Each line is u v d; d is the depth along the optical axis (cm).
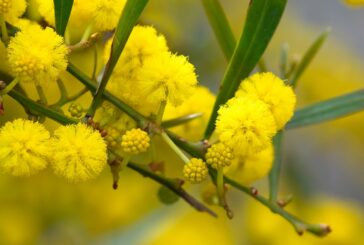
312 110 33
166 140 27
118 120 28
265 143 26
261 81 27
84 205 41
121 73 27
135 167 28
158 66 27
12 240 41
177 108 29
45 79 26
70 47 28
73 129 26
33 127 26
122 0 27
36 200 41
